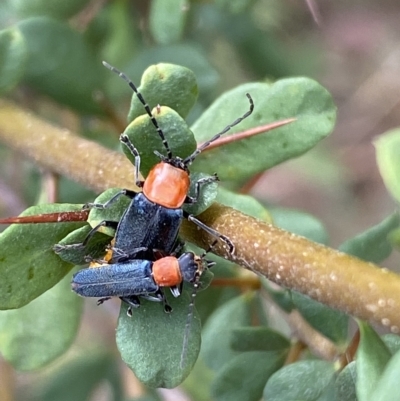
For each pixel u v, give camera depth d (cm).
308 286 9
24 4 13
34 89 13
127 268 10
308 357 12
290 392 10
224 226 9
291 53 20
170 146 10
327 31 31
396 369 8
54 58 13
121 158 11
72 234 9
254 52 17
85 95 13
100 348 17
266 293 12
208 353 13
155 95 10
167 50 14
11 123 12
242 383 11
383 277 9
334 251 9
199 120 11
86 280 11
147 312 10
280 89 11
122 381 16
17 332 11
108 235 10
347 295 9
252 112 11
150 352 9
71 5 14
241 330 11
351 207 30
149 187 10
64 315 11
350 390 10
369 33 31
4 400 15
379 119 30
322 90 11
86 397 16
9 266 9
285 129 11
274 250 9
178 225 10
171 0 13
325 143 28
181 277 10
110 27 15
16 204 15
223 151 11
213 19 17
